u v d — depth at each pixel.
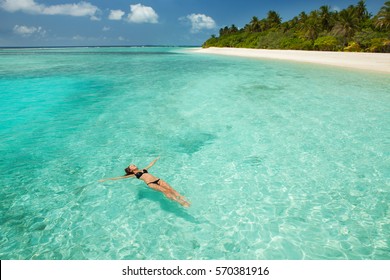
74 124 11.78
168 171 8.02
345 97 16.08
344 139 10.02
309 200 6.64
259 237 5.53
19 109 13.88
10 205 6.50
